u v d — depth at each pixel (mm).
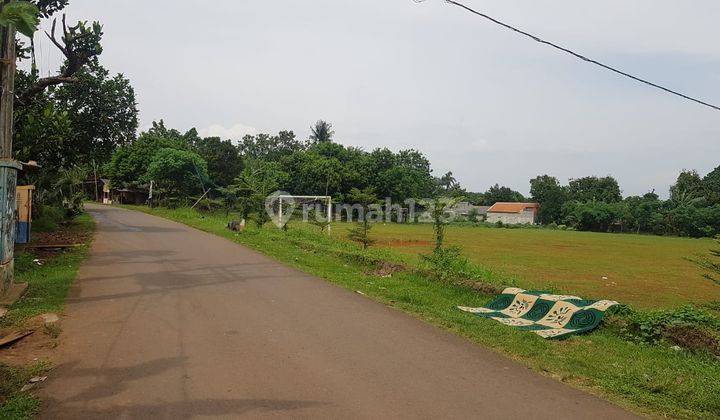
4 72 10039
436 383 5535
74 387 5137
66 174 32625
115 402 4781
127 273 11961
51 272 11734
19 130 18562
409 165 93000
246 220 29172
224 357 6152
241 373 5633
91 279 11070
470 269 13680
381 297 10203
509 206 96500
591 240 48875
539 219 93125
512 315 9266
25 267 12219
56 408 4629
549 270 20594
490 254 27562
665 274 20906
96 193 72375
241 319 7992
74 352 6219
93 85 25703
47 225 23969
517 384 5582
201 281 11234
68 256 14516
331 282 11742
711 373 6203
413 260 16672
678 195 83562
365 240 19922
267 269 13312
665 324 7918
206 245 18906
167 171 51500
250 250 17719
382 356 6402
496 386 5504
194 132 76250
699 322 8125
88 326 7352
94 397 4895
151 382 5301
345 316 8430
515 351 6781
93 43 18500
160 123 79562
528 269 20766
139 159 63906
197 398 4914
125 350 6320
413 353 6562
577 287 15844
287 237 21719
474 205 115250
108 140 27109
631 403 5184
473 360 6363
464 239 40562
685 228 71688
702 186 85000
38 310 8047
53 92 24547
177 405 4742
